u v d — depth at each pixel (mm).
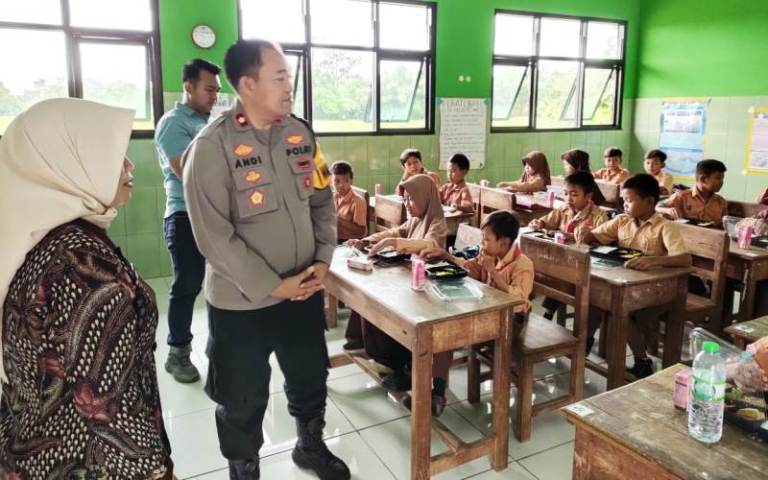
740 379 1161
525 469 2018
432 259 2391
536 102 6227
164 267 4633
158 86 4383
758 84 5660
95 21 4156
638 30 6723
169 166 2436
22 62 4008
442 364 2236
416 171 4840
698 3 6094
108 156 866
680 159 6453
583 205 3203
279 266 1613
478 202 4555
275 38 4809
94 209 875
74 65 4141
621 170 5688
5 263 813
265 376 1723
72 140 841
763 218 3352
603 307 2383
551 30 6188
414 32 5441
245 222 1541
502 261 2326
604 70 6668
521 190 5047
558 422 2334
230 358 1654
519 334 2268
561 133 6453
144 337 905
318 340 1804
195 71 2426
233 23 4590
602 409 1189
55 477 807
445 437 1973
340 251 2635
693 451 1038
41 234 830
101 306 799
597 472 1159
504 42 5957
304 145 1635
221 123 1522
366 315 2080
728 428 1108
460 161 4766
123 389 829
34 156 820
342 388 2617
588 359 2947
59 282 792
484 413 2406
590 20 6367
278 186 1563
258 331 1655
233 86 1509
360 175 5371
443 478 1959
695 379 1088
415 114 5633
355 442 2180
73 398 799
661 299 2426
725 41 5891
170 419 2342
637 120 6871
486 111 5922
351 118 5305
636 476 1073
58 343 788
